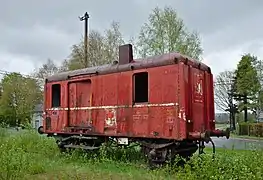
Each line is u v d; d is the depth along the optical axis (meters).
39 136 15.98
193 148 10.55
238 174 7.29
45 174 8.88
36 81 55.16
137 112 10.62
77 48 36.28
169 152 9.81
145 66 10.57
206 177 7.32
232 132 47.69
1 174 7.45
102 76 11.97
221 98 54.31
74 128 12.95
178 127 9.52
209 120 10.77
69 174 8.78
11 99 52.31
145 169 9.76
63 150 13.62
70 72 13.55
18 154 9.05
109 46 33.88
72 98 13.32
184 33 28.33
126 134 10.85
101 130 11.73
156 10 28.50
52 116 14.20
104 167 10.12
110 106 11.52
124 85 11.15
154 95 10.22
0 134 14.73
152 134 10.11
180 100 9.59
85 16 25.94
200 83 10.48
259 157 8.05
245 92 47.50
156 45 27.66
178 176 7.85
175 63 9.84
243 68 50.03
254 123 42.38
